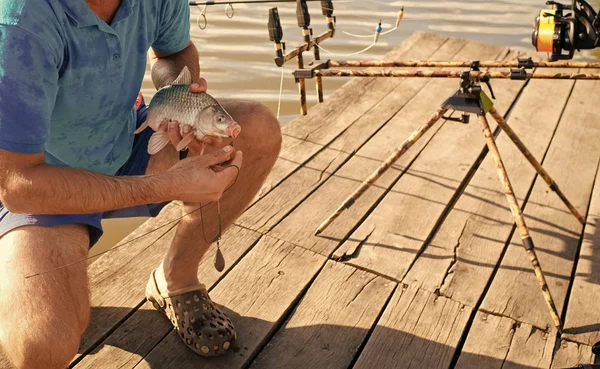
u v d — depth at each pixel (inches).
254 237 130.5
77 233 89.7
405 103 184.4
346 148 162.1
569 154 161.9
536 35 118.2
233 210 105.9
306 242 130.0
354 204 141.4
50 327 81.5
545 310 116.1
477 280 122.3
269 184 146.6
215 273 121.0
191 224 102.4
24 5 76.9
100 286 117.5
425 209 140.8
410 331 110.9
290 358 105.6
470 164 156.8
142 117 104.6
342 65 138.6
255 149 102.7
